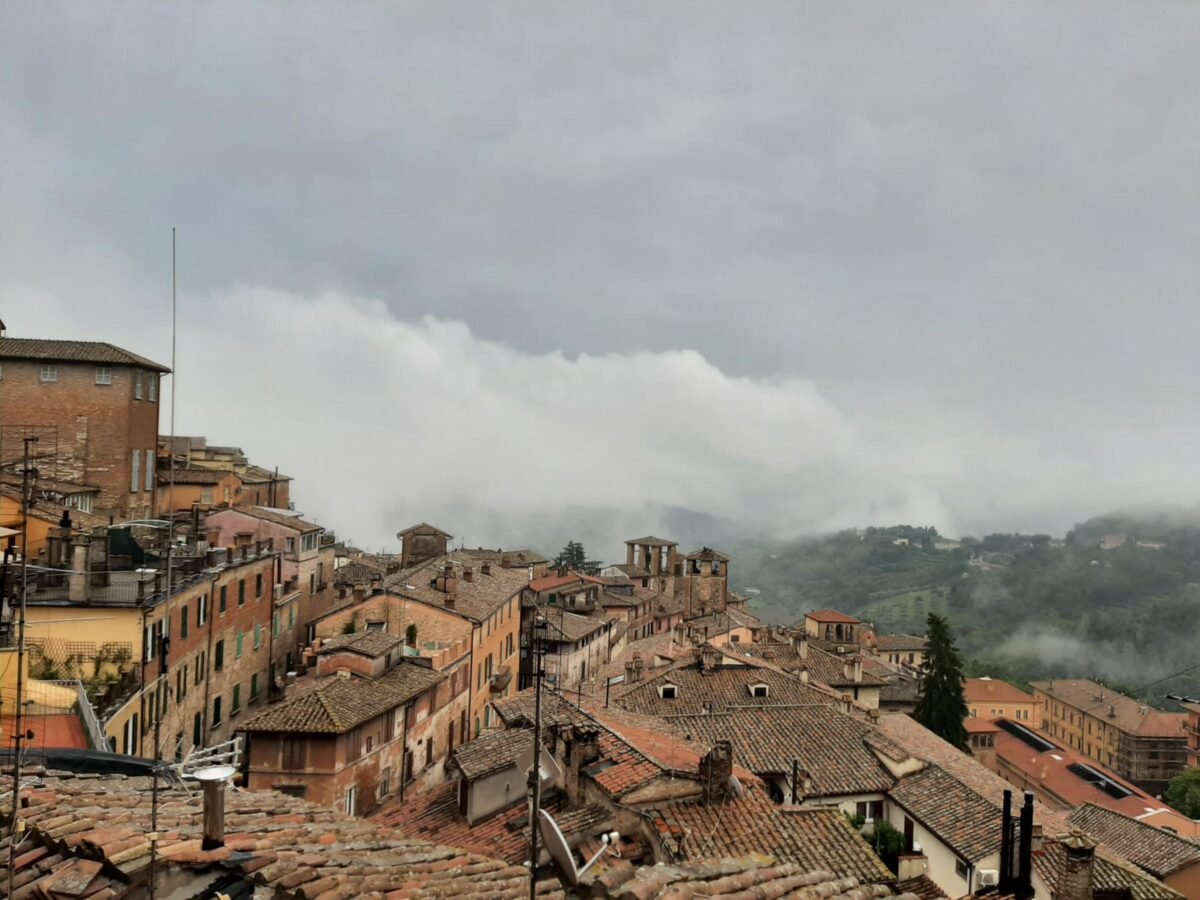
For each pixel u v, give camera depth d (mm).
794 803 38188
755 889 10961
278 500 101562
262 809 14906
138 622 36469
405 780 47594
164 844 9844
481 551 133500
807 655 80062
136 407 64750
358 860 11188
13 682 24281
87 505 59906
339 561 108438
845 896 11422
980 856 32844
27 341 64000
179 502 80938
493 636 69312
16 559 33781
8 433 61344
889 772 40875
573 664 86812
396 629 61906
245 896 9352
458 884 11086
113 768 16453
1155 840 46469
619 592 120312
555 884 11680
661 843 24812
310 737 39750
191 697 44188
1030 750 100812
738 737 43188
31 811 11461
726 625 102438
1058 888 27422
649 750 30047
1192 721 111688
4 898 8836
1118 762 119625
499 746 34562
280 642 61594
